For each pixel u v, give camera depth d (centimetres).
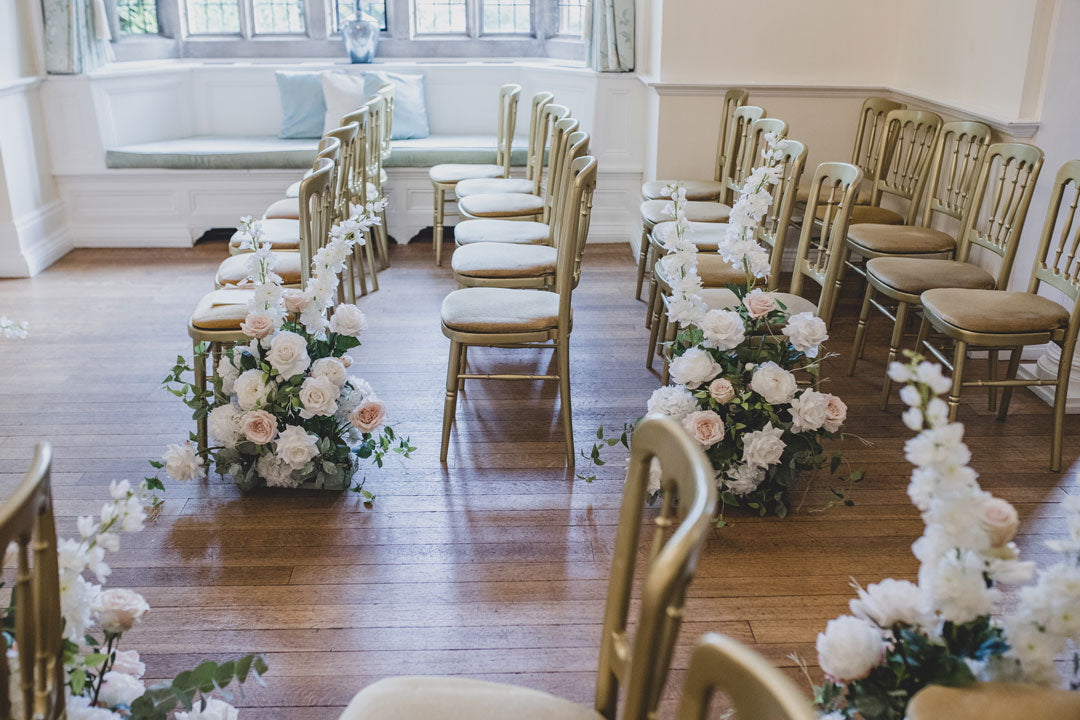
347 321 278
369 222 282
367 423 270
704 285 331
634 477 120
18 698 125
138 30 579
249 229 271
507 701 127
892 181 440
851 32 470
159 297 458
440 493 280
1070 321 280
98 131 528
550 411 336
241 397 261
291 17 604
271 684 201
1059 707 122
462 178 500
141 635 216
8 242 484
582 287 477
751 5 466
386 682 132
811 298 462
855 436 317
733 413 258
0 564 98
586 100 550
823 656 135
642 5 519
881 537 258
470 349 391
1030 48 341
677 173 494
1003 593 233
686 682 82
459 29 609
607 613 124
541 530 261
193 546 252
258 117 590
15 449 305
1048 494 280
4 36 480
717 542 256
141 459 300
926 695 124
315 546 253
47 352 388
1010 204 321
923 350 344
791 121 482
